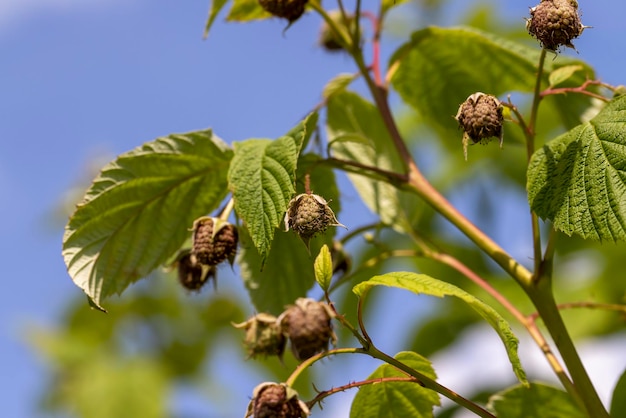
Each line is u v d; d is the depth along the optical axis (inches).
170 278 300.4
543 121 245.9
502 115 121.2
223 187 151.5
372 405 133.3
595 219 116.3
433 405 132.1
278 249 156.3
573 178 119.4
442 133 237.8
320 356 116.3
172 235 150.1
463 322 235.6
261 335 131.6
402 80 168.1
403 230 164.6
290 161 125.7
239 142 135.1
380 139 174.6
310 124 137.6
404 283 115.0
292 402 116.1
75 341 295.7
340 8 156.9
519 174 256.4
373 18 165.3
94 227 145.8
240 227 149.0
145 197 148.0
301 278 156.6
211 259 134.2
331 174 153.1
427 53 164.9
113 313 300.4
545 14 118.6
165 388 283.1
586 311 219.8
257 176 126.3
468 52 163.8
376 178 145.4
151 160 146.3
